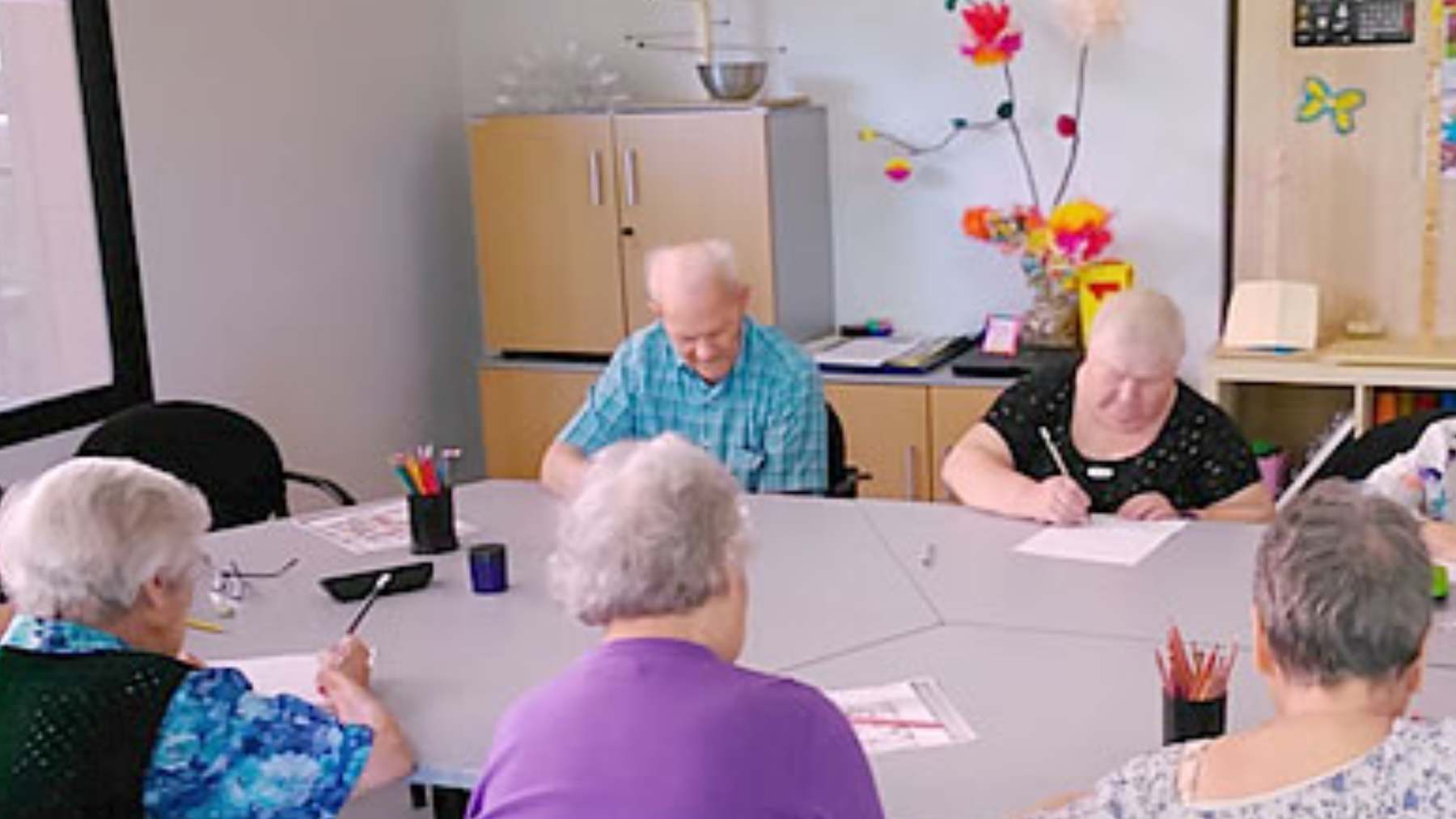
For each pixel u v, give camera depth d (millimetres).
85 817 1784
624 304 4676
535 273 4770
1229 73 4348
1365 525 1506
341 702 2090
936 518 2953
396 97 4906
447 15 5117
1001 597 2520
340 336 4738
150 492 1935
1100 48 4445
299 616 2580
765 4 4777
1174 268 4508
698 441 3346
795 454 3307
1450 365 3896
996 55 4418
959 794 1871
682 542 1611
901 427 4383
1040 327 4477
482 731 2102
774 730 1547
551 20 5039
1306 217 4254
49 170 3775
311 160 4586
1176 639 1961
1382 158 4160
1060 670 2215
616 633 1643
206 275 4254
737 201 4477
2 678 1839
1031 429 3125
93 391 3928
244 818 1873
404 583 2674
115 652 1875
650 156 4551
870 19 4668
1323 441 4223
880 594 2559
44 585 1872
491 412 4906
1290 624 1487
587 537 1640
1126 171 4500
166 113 4098
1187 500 3062
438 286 5145
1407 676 1500
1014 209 4543
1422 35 4059
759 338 3354
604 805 1507
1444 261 4152
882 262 4816
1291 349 4086
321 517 3166
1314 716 1489
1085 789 1867
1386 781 1421
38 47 3725
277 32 4438
